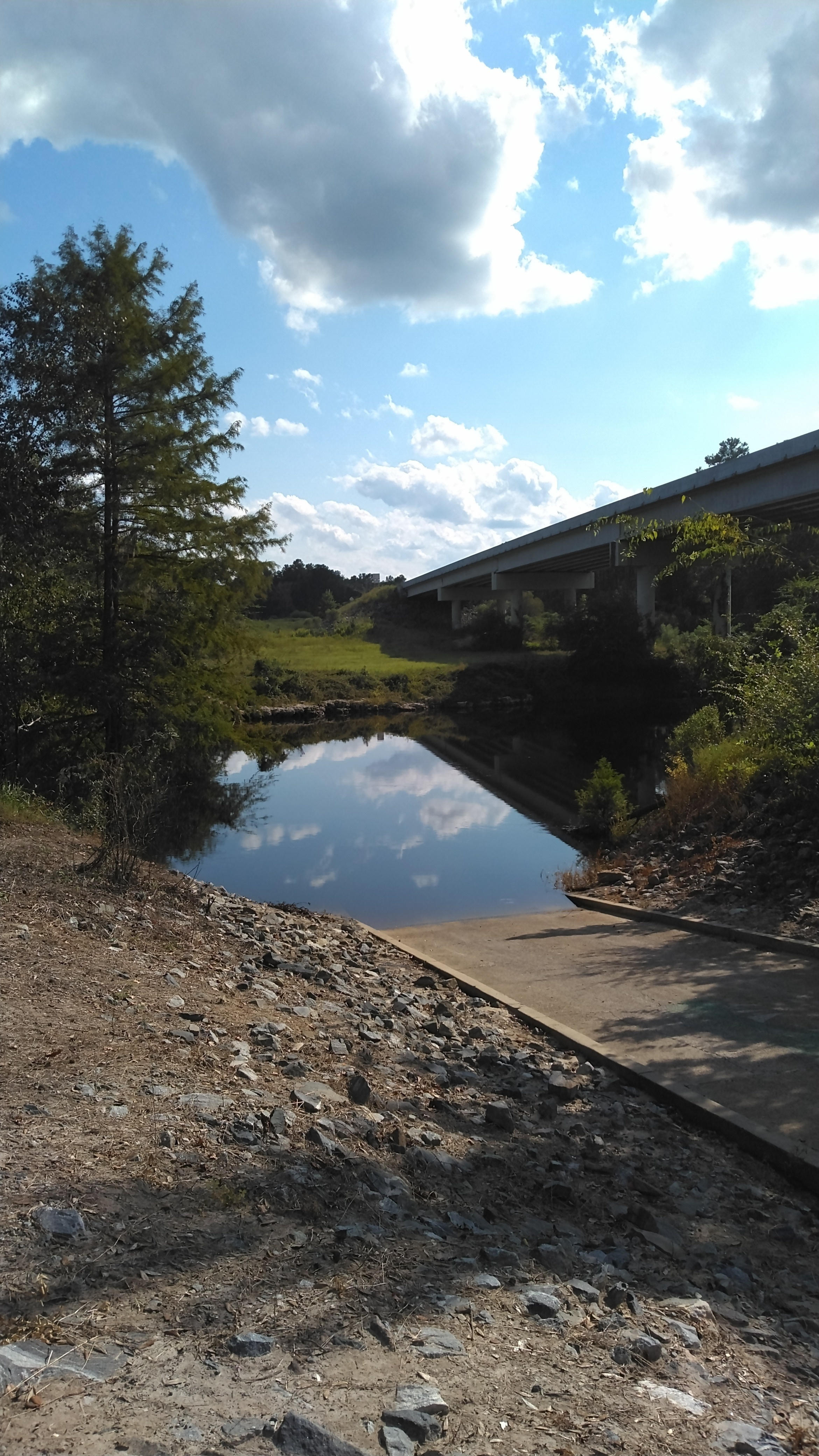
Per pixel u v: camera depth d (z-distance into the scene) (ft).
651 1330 11.12
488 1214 13.89
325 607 459.32
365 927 43.01
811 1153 17.56
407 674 241.14
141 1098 15.20
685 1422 9.23
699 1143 19.21
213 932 31.71
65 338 65.87
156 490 72.69
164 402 71.56
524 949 36.60
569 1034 25.76
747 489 142.20
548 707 217.56
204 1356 8.93
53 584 70.03
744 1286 13.29
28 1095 14.49
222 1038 19.79
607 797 70.90
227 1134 14.29
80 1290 9.64
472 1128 18.16
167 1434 7.68
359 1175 13.97
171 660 73.31
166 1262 10.48
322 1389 8.68
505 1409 8.87
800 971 29.58
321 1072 19.26
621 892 45.34
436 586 354.33
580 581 308.81
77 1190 11.64
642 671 225.15
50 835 42.01
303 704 212.64
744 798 48.65
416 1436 8.13
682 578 230.89
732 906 37.91
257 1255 11.02
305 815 84.12
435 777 111.55
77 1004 19.76
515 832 74.49
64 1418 7.71
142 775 55.01
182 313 75.20
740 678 64.13
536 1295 11.28
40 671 67.77
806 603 59.77
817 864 37.86
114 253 71.82
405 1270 11.36
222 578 74.38
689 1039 24.52
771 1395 10.23
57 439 65.41
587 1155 17.83
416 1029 25.98
